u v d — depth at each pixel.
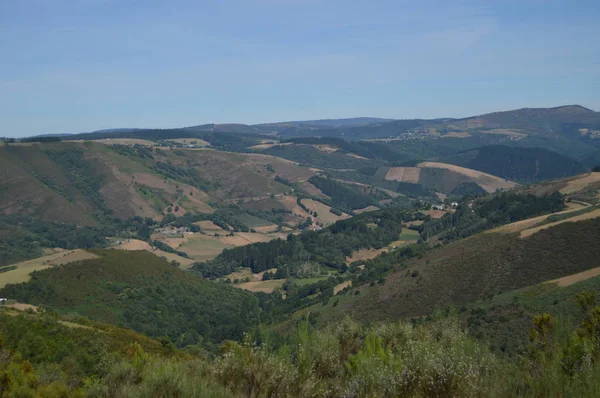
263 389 5.65
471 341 5.72
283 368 5.79
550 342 5.33
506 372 4.98
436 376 4.86
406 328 6.73
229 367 5.93
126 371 6.71
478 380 4.82
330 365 6.08
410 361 5.12
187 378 5.83
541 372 4.80
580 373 4.62
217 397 5.43
